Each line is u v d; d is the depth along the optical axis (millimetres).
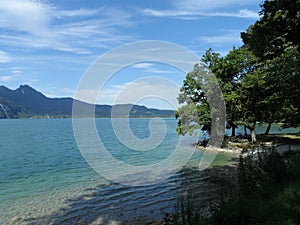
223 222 6109
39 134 61156
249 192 7645
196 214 6805
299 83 17797
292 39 15172
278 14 14984
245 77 30781
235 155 25250
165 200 12375
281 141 28781
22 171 21016
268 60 21453
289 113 25141
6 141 45875
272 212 6012
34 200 13141
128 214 10812
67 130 74312
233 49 32094
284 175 8320
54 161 25547
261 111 29812
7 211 11609
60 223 10195
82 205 12148
